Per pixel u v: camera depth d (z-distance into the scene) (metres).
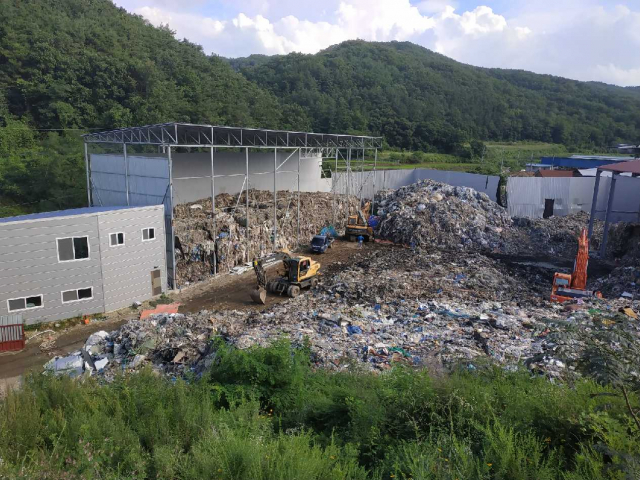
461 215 38.47
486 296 22.62
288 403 9.75
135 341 15.68
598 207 42.78
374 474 6.17
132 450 6.74
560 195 43.38
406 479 5.91
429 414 7.61
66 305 20.23
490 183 47.41
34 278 19.20
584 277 22.69
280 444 7.03
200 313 19.05
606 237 33.12
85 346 16.17
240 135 28.92
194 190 35.66
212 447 6.78
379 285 23.45
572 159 65.38
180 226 25.83
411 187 45.56
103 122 49.28
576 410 6.81
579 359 5.96
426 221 37.91
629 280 24.89
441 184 44.56
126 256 22.06
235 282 26.36
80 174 38.44
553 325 6.19
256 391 9.79
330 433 8.31
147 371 10.56
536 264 32.00
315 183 47.66
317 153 47.28
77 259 20.23
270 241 32.16
